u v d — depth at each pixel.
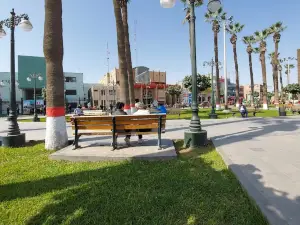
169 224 2.54
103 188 3.52
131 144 6.46
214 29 30.45
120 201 3.09
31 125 15.03
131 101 15.85
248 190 3.23
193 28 6.85
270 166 4.45
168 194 3.27
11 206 3.03
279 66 56.41
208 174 4.11
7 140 6.93
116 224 2.56
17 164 4.99
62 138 6.62
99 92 57.00
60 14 6.73
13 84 7.32
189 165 4.65
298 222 2.40
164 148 5.83
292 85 50.34
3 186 3.74
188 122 13.96
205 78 42.41
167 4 6.77
